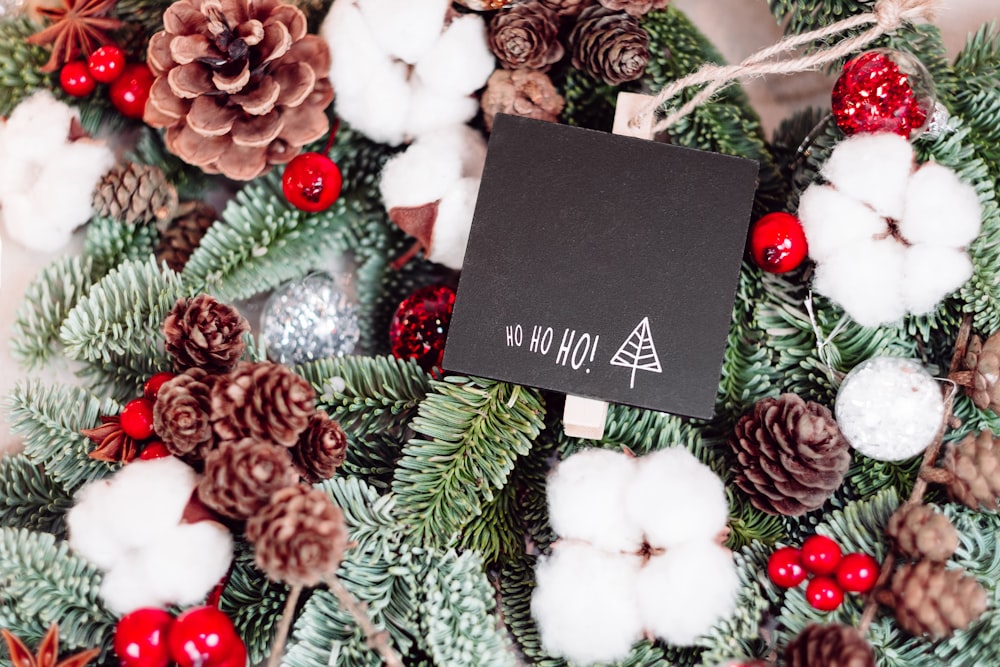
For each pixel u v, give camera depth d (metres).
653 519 0.45
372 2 0.48
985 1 0.53
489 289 0.47
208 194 0.52
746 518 0.48
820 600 0.46
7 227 0.50
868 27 0.50
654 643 0.47
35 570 0.45
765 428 0.47
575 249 0.47
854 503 0.47
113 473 0.48
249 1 0.48
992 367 0.47
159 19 0.51
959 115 0.50
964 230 0.46
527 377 0.47
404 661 0.46
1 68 0.50
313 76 0.47
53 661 0.44
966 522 0.47
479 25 0.49
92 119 0.51
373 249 0.52
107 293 0.48
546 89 0.49
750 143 0.50
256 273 0.50
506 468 0.47
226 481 0.44
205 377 0.46
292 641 0.47
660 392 0.47
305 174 0.48
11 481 0.48
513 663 0.46
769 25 0.53
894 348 0.49
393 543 0.47
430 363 0.50
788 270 0.48
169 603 0.45
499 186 0.47
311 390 0.45
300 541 0.42
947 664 0.46
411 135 0.50
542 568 0.46
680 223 0.47
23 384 0.49
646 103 0.48
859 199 0.47
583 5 0.50
